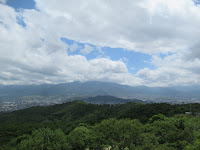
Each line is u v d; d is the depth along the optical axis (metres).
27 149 23.12
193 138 27.08
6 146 38.84
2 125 72.38
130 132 26.41
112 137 26.45
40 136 25.27
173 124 32.72
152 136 27.92
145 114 72.56
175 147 26.58
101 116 85.19
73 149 28.44
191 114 61.03
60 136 26.95
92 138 27.75
